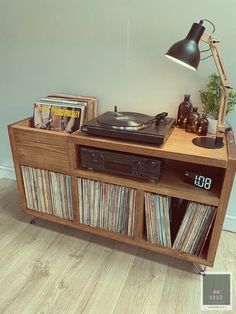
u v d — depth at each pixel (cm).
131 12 136
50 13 151
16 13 157
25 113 185
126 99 156
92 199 137
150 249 135
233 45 125
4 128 196
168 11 130
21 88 178
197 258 127
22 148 141
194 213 119
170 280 128
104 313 111
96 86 159
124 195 129
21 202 159
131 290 122
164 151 112
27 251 143
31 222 164
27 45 163
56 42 156
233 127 138
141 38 139
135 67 146
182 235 126
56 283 124
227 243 152
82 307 113
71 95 165
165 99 148
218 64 108
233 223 158
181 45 103
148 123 126
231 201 155
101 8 140
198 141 120
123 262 138
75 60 157
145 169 120
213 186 122
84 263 136
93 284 125
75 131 136
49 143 133
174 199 137
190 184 124
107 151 125
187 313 112
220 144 117
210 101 128
